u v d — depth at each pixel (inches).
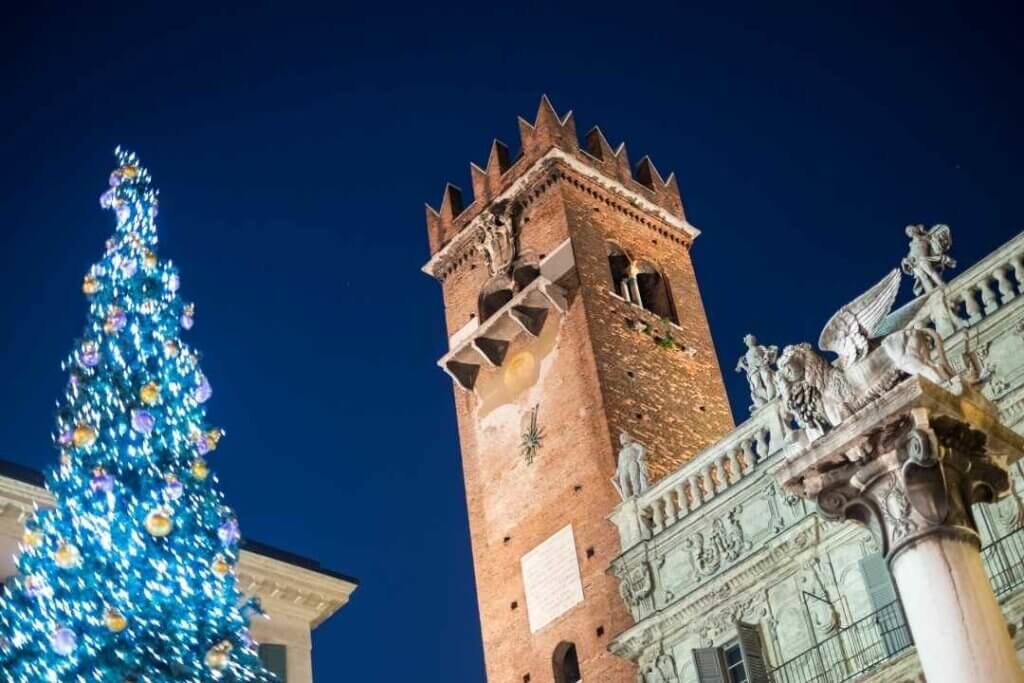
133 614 1007.6
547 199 2266.2
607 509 1891.0
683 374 2169.0
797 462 729.0
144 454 1063.0
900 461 695.7
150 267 1145.4
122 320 1097.4
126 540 1024.9
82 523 1021.2
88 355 1079.6
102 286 1131.3
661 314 2278.5
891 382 713.0
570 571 1908.2
